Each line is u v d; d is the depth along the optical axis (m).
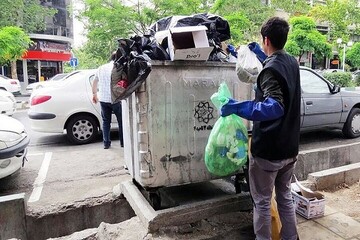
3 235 3.21
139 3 15.15
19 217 3.25
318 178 3.88
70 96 6.41
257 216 2.40
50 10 28.30
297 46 19.23
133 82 2.56
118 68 2.62
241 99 3.00
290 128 2.23
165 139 2.80
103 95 5.70
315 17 25.12
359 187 4.02
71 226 3.57
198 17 2.95
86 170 4.83
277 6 23.72
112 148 6.12
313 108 5.84
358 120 6.65
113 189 3.92
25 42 16.84
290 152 2.27
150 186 2.82
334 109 6.16
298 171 4.61
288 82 2.12
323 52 20.23
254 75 2.51
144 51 2.70
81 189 4.06
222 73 2.91
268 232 2.40
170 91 2.75
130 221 2.94
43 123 6.28
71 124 6.48
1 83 14.60
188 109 2.83
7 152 3.91
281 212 2.50
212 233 2.76
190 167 2.92
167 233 2.72
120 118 5.91
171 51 2.62
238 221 2.93
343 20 25.38
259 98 2.20
